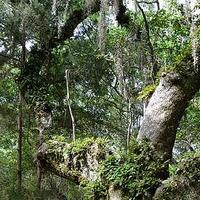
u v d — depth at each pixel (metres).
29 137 13.43
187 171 6.73
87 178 7.70
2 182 11.16
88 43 12.59
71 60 12.22
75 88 12.90
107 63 12.49
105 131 13.02
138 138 7.52
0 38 11.44
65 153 8.16
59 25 11.05
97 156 7.67
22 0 10.76
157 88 7.70
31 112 11.34
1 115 12.39
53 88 12.31
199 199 6.60
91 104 13.24
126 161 7.23
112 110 13.43
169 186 6.73
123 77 10.35
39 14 10.77
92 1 11.16
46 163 8.48
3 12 10.62
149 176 7.06
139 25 11.36
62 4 11.62
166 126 7.43
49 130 9.96
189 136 13.97
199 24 8.05
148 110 7.62
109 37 12.41
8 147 14.80
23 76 11.49
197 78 7.58
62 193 10.33
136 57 10.59
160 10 12.19
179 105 7.51
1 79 13.02
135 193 6.95
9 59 12.02
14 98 13.27
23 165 12.83
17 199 10.14
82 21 12.08
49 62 11.98
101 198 7.27
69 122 12.45
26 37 11.34
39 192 10.21
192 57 7.61
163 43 12.38
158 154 7.27
